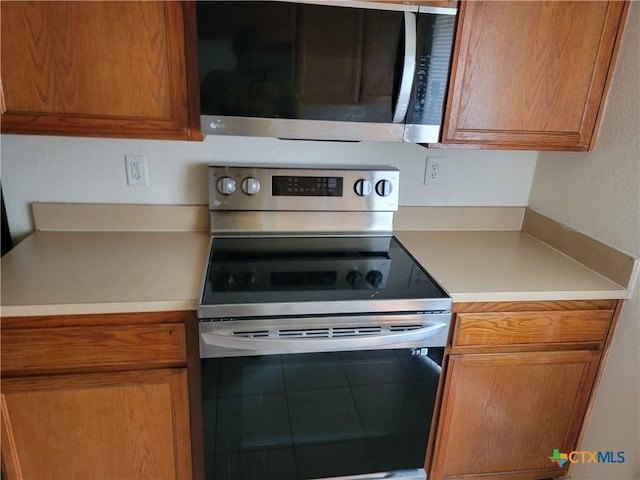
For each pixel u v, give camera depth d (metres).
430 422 1.44
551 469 1.64
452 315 1.34
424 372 1.37
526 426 1.54
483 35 1.31
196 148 1.63
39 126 1.26
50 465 1.32
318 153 1.70
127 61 1.23
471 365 1.40
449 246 1.68
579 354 1.46
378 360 1.32
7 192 1.58
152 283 1.27
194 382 1.29
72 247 1.50
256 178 1.61
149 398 1.29
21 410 1.24
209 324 1.19
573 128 1.48
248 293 1.25
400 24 1.21
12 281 1.25
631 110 1.38
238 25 1.17
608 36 1.38
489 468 1.58
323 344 1.23
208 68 1.21
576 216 1.61
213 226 1.64
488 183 1.84
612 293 1.38
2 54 1.18
